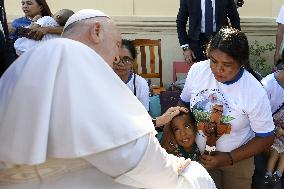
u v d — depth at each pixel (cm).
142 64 542
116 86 149
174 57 611
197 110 242
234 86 230
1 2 281
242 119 234
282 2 629
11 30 436
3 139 143
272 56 632
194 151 252
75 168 149
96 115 141
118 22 594
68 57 146
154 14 611
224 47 217
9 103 145
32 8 468
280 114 311
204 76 240
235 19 502
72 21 166
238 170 255
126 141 141
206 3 487
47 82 141
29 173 149
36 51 150
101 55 163
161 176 153
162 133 262
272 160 324
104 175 151
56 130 140
